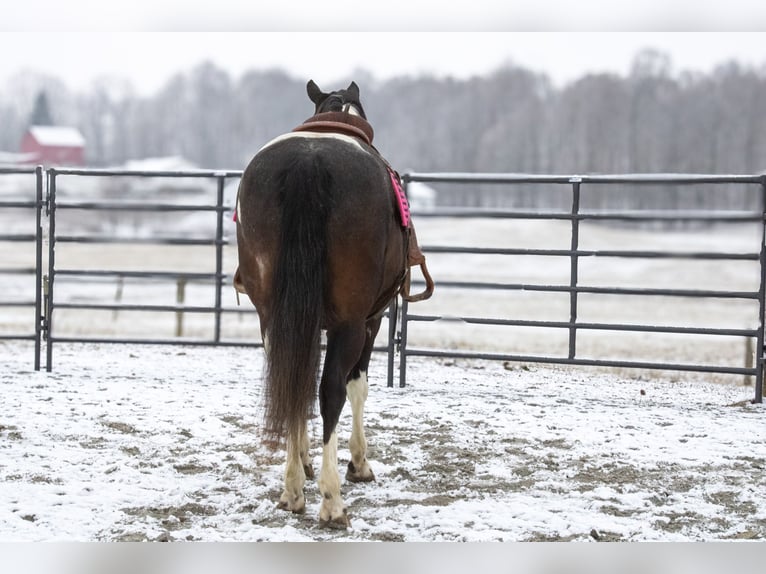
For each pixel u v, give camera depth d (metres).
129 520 4.88
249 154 120.12
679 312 22.39
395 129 109.56
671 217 8.72
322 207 4.45
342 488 5.58
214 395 7.98
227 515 5.06
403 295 5.88
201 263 35.66
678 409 7.92
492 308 22.31
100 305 9.12
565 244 43.34
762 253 8.13
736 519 5.11
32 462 5.84
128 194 66.19
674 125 90.06
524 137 94.62
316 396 4.39
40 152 110.31
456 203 81.62
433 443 6.58
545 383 9.29
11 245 39.38
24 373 8.87
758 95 91.88
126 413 7.19
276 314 4.37
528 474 5.92
